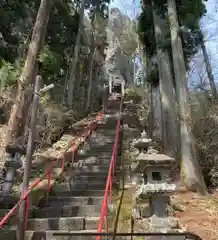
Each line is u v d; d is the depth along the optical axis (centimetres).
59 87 1975
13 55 1428
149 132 1418
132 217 541
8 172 696
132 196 651
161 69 1183
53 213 620
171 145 1078
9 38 1454
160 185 431
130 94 2758
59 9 1764
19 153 720
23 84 879
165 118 1141
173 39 983
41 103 1354
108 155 991
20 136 836
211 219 607
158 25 1238
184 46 1155
